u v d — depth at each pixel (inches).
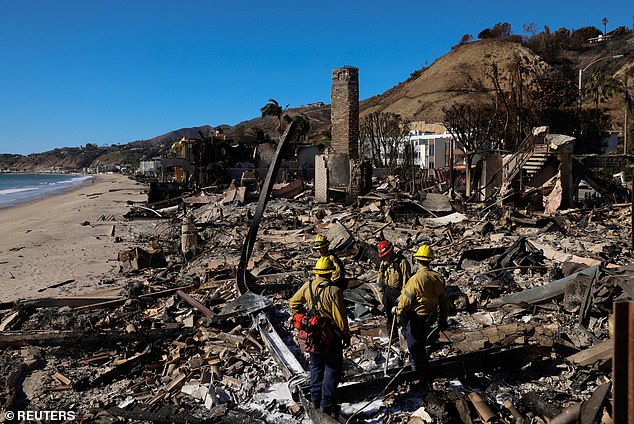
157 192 1530.5
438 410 207.2
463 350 259.9
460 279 412.2
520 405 215.9
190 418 223.6
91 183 4210.1
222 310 352.8
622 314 112.2
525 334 262.8
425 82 4849.9
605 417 186.5
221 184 1621.6
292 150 1913.1
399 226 713.6
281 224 818.8
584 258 437.7
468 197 981.8
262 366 277.0
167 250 706.8
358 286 389.4
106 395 257.4
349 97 1141.7
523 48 4635.8
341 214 859.4
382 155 1904.5
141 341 317.1
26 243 825.5
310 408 216.8
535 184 892.6
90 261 650.2
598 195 1040.8
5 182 5295.3
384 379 233.0
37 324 370.6
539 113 1594.5
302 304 217.8
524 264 434.0
